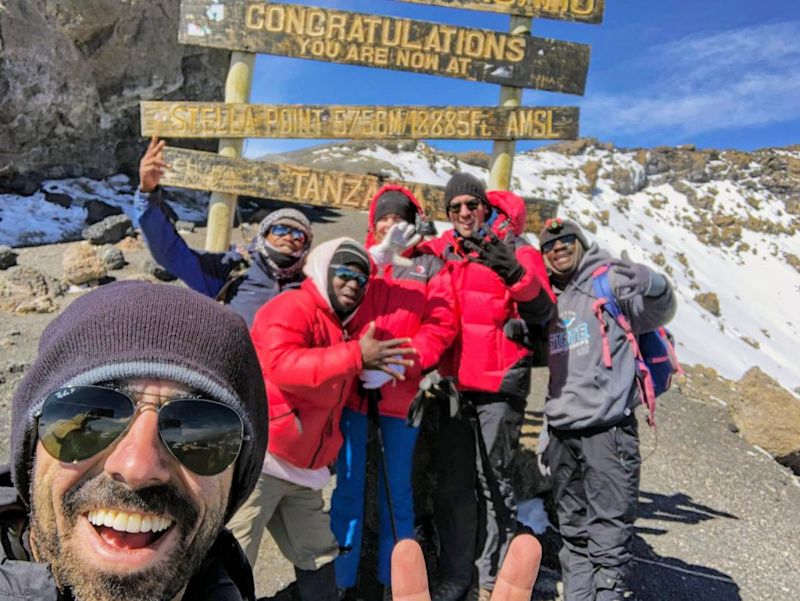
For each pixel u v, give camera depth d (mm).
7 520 903
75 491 838
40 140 10727
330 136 4406
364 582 3129
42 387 852
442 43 4336
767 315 71938
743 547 4188
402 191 3033
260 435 1021
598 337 2758
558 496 2965
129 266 8008
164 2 11109
